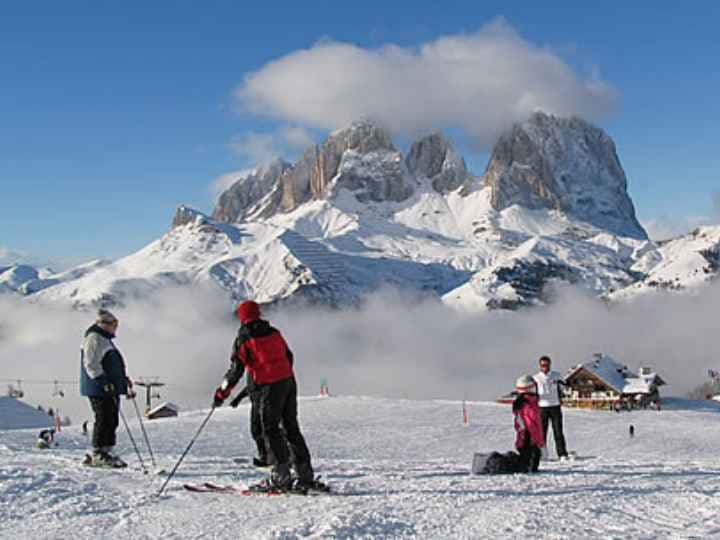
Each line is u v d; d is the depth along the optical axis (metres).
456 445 41.25
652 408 88.25
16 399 78.06
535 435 13.15
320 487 10.28
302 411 60.28
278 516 8.57
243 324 10.49
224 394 10.45
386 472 13.07
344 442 40.84
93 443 12.99
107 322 13.25
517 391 13.39
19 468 11.91
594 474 12.59
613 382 88.38
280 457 10.27
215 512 8.88
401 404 66.25
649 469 13.75
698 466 14.51
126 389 13.31
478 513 8.55
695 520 8.27
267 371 10.28
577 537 7.45
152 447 32.16
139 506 9.32
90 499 9.70
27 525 8.41
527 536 7.51
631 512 8.70
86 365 12.93
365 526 7.83
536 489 10.48
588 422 59.22
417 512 8.61
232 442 35.78
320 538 7.35
